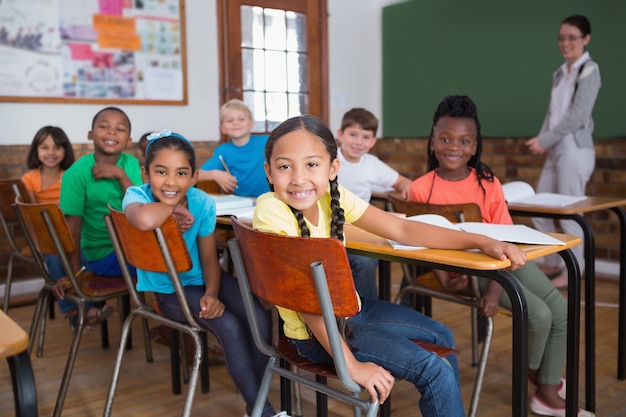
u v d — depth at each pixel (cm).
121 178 255
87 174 252
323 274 116
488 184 220
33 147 327
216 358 256
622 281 238
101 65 394
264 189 324
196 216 185
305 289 122
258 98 473
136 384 239
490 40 454
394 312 166
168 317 183
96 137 261
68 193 248
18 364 94
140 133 414
